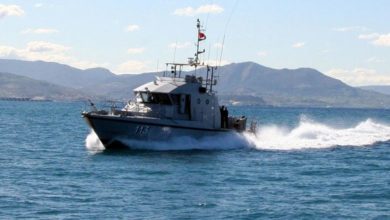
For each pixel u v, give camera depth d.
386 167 46.84
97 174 40.44
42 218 27.67
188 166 44.47
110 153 50.75
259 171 43.12
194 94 52.97
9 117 148.12
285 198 33.19
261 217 28.67
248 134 59.97
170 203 31.39
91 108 51.75
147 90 52.22
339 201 32.62
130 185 36.34
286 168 45.03
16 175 39.91
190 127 52.59
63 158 49.69
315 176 41.53
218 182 38.09
